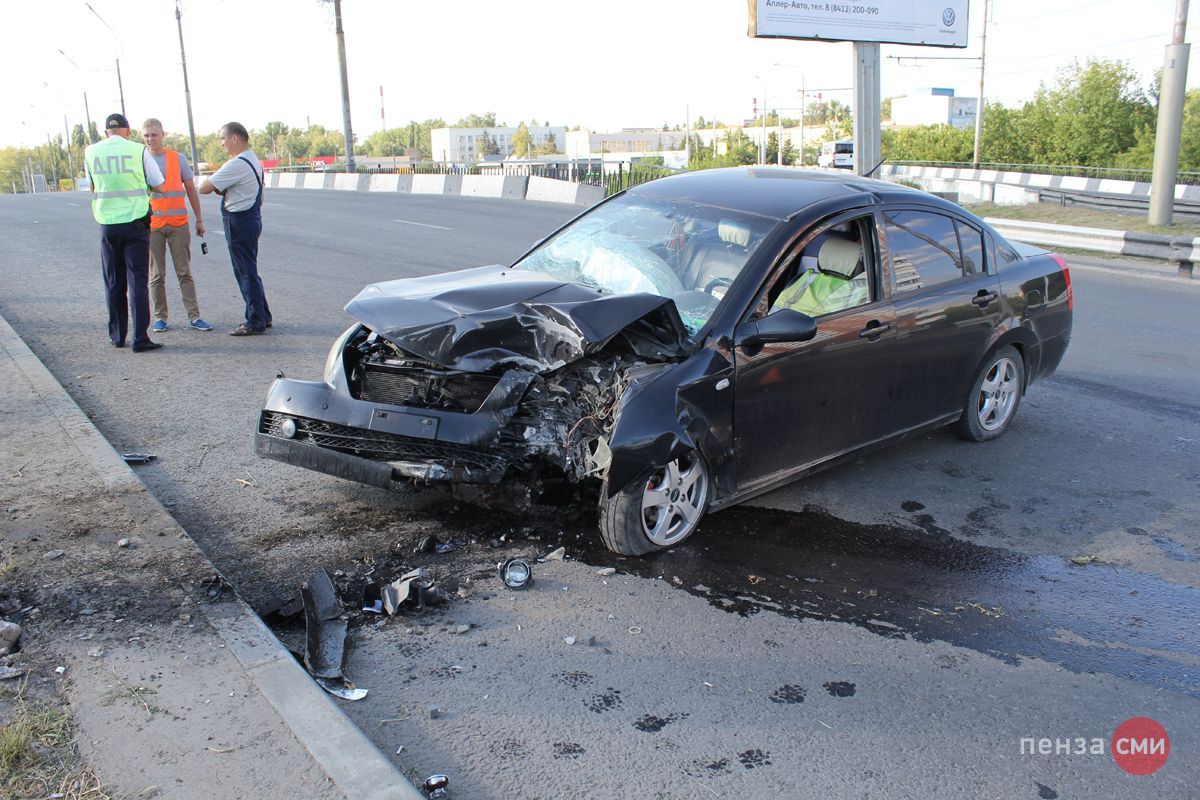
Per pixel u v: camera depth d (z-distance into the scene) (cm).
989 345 593
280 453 447
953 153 6319
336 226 1881
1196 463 602
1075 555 471
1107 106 5931
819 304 481
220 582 375
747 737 320
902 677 361
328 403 440
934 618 406
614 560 442
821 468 511
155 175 774
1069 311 658
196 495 493
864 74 2206
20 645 326
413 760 299
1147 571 456
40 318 909
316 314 960
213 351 796
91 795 257
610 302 417
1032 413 701
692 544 464
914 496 539
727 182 547
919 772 306
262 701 302
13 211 2261
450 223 1967
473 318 417
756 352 443
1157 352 892
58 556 389
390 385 445
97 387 682
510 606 397
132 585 370
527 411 419
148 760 272
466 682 343
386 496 498
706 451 438
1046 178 3844
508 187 2969
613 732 319
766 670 361
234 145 820
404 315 429
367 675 343
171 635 337
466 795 285
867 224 513
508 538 457
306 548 438
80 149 11669
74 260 1312
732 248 476
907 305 525
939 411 575
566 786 291
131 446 562
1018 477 573
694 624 391
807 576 438
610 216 548
